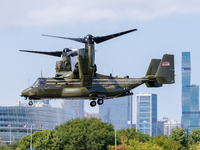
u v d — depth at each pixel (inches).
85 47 7037.4
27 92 7288.4
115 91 7372.1
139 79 7593.5
